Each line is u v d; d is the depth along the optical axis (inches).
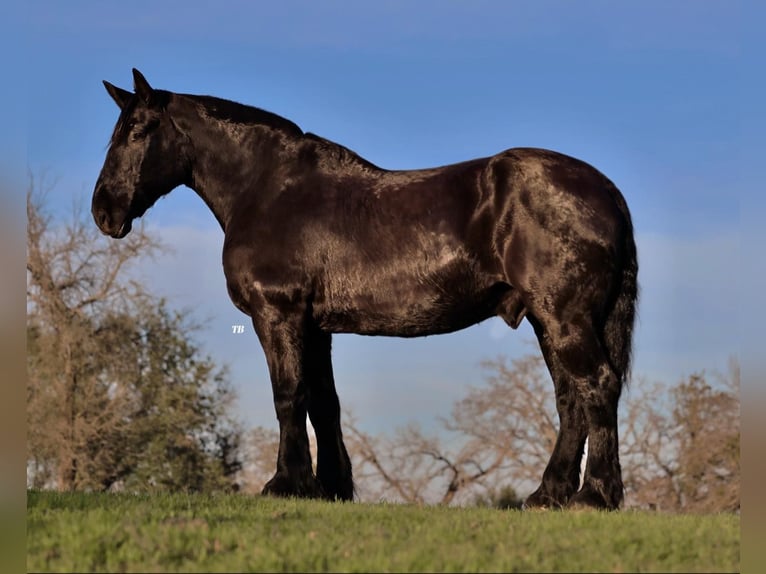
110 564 235.5
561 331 315.9
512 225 321.1
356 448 1162.6
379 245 341.1
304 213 352.2
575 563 233.3
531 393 1198.3
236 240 360.5
